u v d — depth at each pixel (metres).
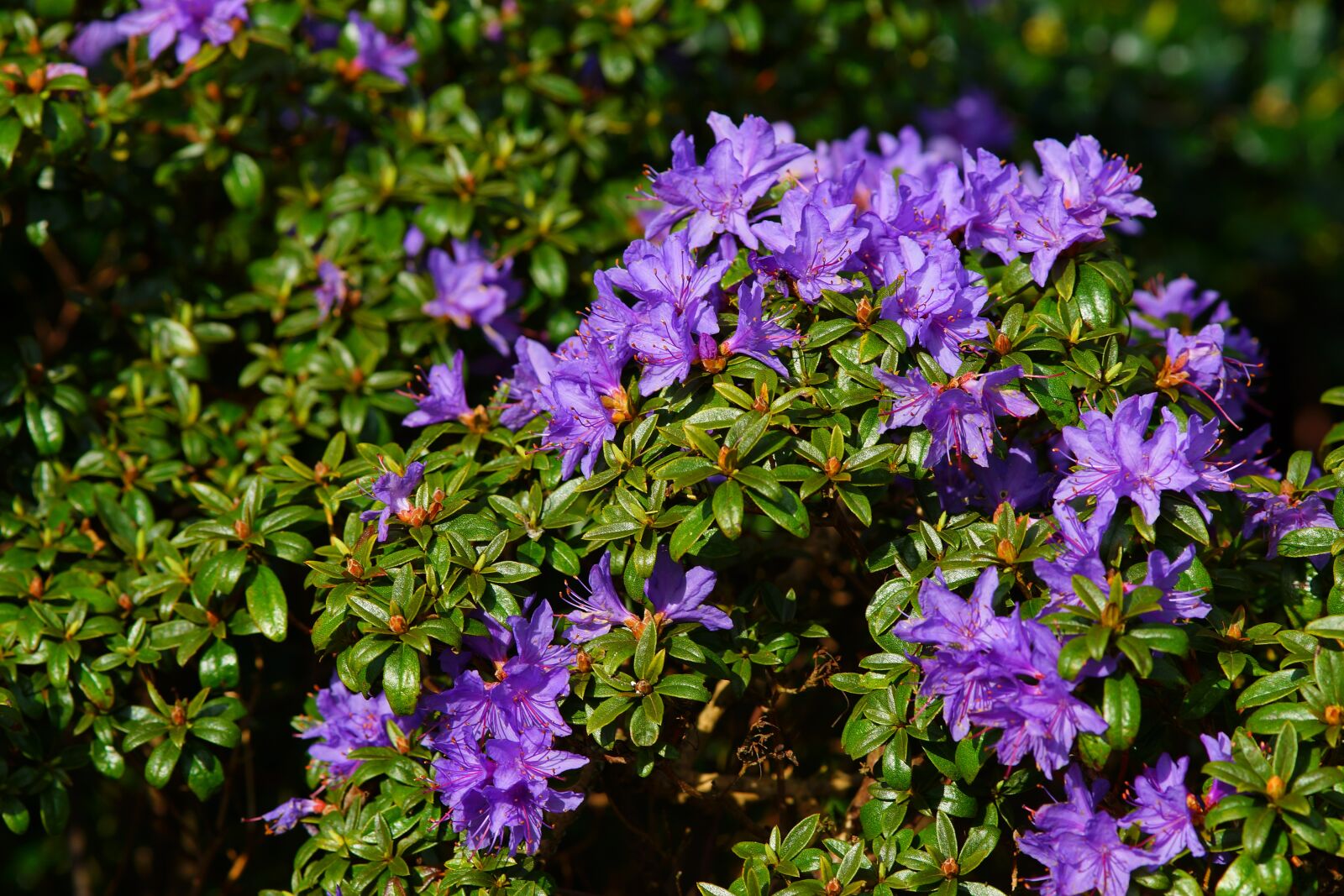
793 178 0.98
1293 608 0.95
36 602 0.99
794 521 0.91
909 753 0.95
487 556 0.93
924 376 0.92
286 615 0.96
